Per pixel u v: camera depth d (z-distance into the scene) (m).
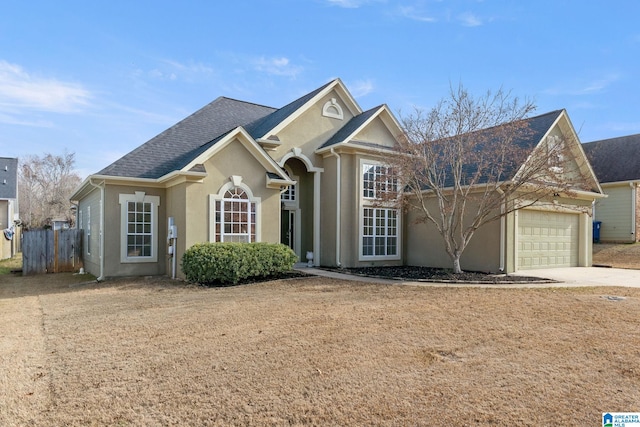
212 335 6.63
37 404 4.25
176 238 13.52
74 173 50.25
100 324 7.50
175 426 3.79
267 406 4.16
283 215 17.78
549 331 6.66
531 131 14.62
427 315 7.77
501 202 12.95
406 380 4.78
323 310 8.25
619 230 23.81
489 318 7.50
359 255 16.33
